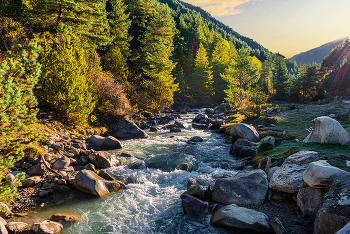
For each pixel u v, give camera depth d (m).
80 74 16.36
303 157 7.35
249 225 5.71
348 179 5.21
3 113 5.98
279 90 79.06
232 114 29.95
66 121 15.93
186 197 7.25
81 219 6.70
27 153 10.10
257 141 13.79
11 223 5.95
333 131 9.37
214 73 68.25
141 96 30.77
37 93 14.97
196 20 95.62
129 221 6.64
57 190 8.45
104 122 19.77
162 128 23.58
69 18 21.08
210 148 15.05
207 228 6.13
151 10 55.66
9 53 6.78
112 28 42.94
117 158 12.59
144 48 46.50
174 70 59.16
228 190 7.38
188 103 55.53
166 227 6.29
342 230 3.28
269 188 7.38
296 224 5.67
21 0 22.78
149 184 9.40
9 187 6.04
